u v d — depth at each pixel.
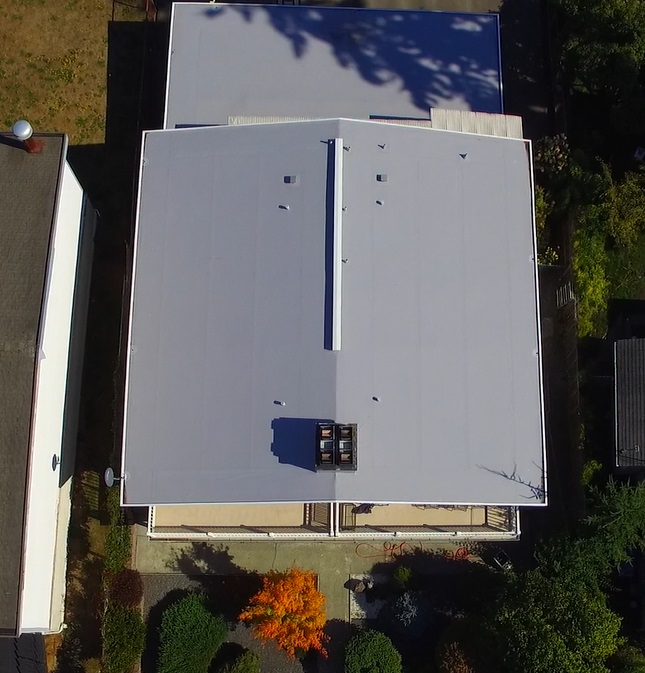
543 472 19.56
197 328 19.86
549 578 21.30
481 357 19.94
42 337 18.88
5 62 26.27
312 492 18.55
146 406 19.48
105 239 25.38
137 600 21.97
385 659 20.97
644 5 22.28
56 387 21.06
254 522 22.19
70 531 23.19
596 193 23.31
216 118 23.56
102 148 25.95
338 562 23.23
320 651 21.02
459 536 22.20
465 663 20.12
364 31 24.52
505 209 20.94
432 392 19.52
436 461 19.16
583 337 23.95
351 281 19.77
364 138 20.62
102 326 24.70
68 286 22.09
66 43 26.55
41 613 20.09
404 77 24.17
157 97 26.36
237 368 19.53
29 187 20.27
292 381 19.27
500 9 27.03
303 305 19.64
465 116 22.27
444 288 20.16
